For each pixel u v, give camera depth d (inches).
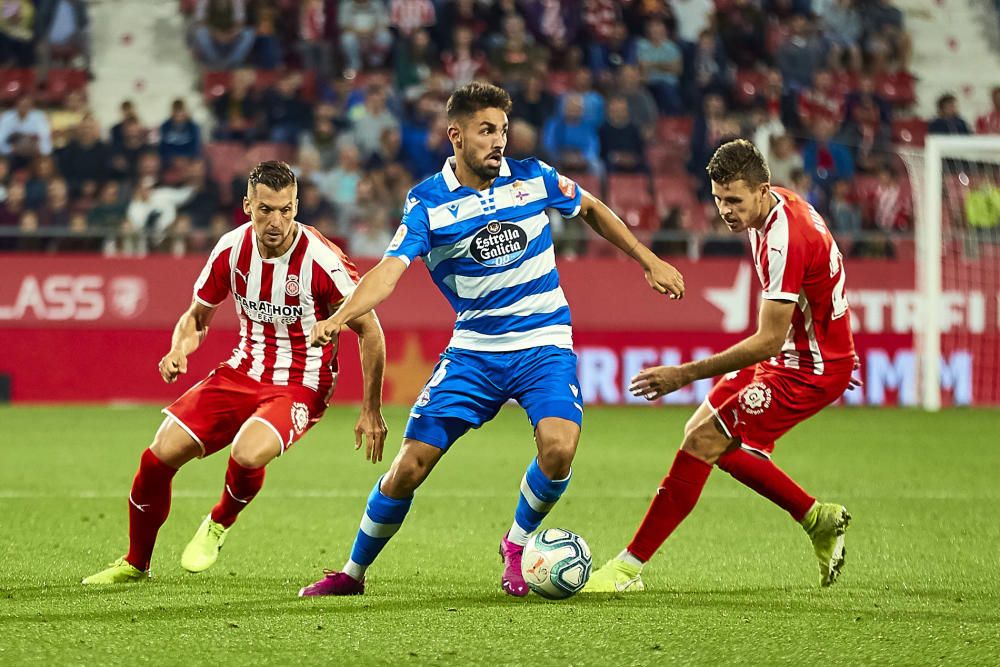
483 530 984.3
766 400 754.8
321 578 772.6
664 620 634.2
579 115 2399.1
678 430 1798.7
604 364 2146.9
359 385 2114.9
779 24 2741.1
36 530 959.6
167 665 537.6
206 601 682.8
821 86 2657.5
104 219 2229.3
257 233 738.2
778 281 716.0
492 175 680.4
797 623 628.4
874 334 2161.7
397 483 689.6
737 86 2630.4
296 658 549.3
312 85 2568.9
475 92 671.8
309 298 769.6
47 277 2079.2
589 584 734.5
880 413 2041.1
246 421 761.0
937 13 3009.4
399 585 747.4
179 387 2089.1
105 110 2721.5
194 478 1298.0
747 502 1143.6
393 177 2297.0
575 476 1325.0
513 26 2593.5
